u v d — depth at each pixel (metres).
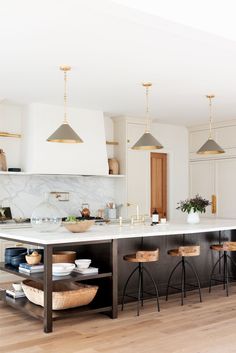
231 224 6.05
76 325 4.20
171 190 9.01
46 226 4.73
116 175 7.81
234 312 4.70
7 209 6.89
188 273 5.80
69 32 3.88
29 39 4.06
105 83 5.70
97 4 2.70
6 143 7.04
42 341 3.74
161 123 8.88
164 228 5.35
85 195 7.84
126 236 4.55
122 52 4.44
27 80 5.55
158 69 5.06
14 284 4.89
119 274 5.02
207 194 8.91
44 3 3.29
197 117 8.20
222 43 3.35
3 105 7.01
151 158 8.78
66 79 5.50
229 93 6.27
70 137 5.25
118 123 8.22
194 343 3.69
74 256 4.78
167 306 4.96
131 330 4.05
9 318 4.44
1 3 3.30
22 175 7.17
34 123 6.83
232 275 6.45
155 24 3.00
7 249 5.02
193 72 5.19
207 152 6.46
